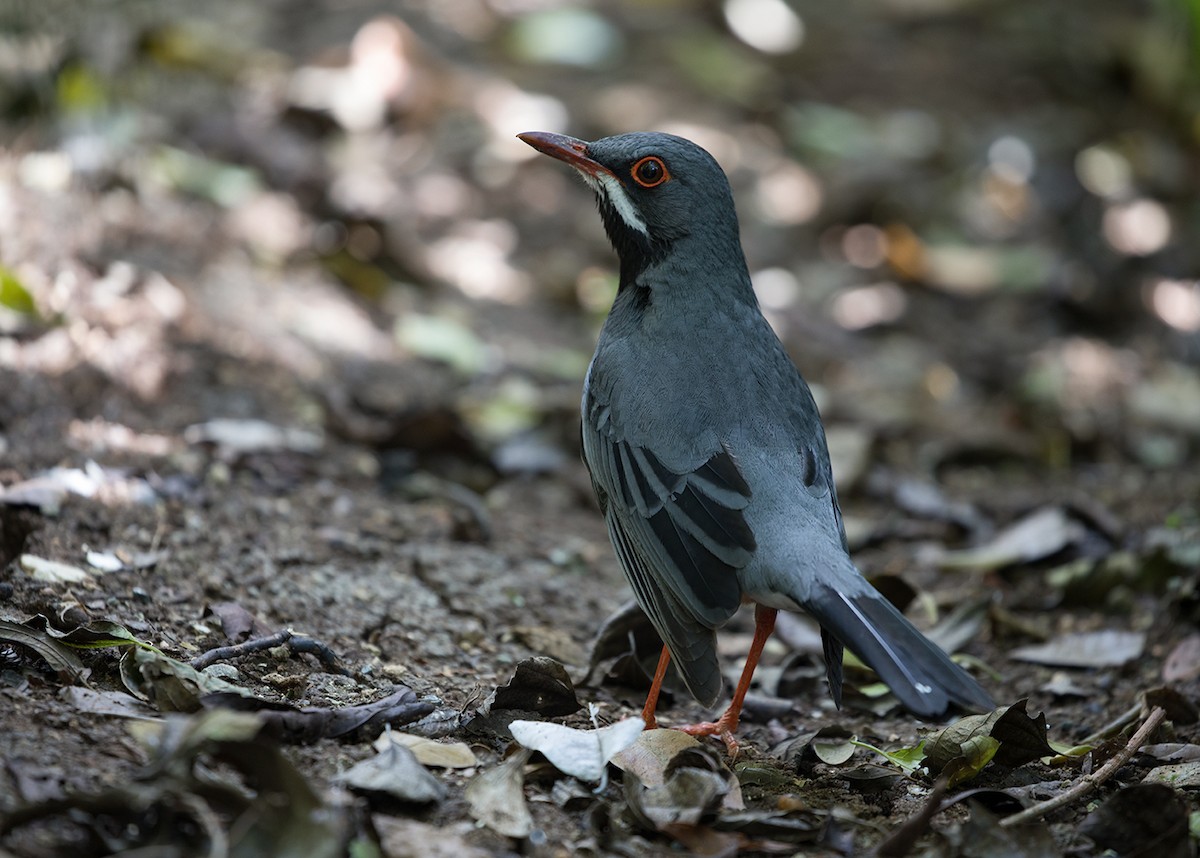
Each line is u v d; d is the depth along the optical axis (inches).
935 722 362.0
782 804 298.2
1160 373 666.2
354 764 287.0
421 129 765.3
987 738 320.8
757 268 720.3
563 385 586.6
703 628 312.5
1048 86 924.0
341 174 694.5
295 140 703.1
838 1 1025.5
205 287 558.6
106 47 664.4
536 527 483.8
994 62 949.8
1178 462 589.0
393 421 511.8
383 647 362.6
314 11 875.4
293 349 544.4
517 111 786.2
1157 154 848.3
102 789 254.4
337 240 637.9
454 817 274.5
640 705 367.6
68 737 273.4
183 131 681.0
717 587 307.6
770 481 322.0
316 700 319.3
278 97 733.9
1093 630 438.9
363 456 494.0
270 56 780.0
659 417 335.3
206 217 609.6
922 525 515.8
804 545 307.6
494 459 515.8
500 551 453.4
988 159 828.6
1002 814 306.2
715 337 351.9
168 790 237.3
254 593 372.8
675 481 326.3
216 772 268.7
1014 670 417.4
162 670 293.4
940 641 424.8
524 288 668.1
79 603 338.0
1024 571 482.0
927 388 640.4
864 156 820.6
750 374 344.5
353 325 584.4
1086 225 772.0
